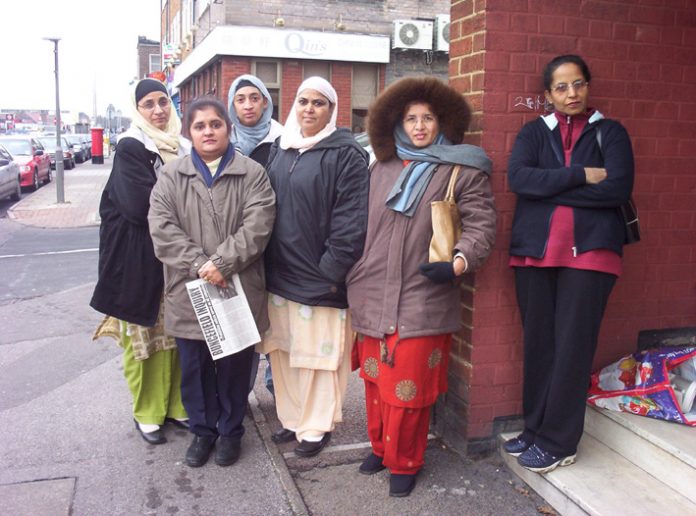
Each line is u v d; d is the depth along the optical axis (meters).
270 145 4.06
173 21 28.70
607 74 3.29
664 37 3.34
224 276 3.13
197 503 3.04
